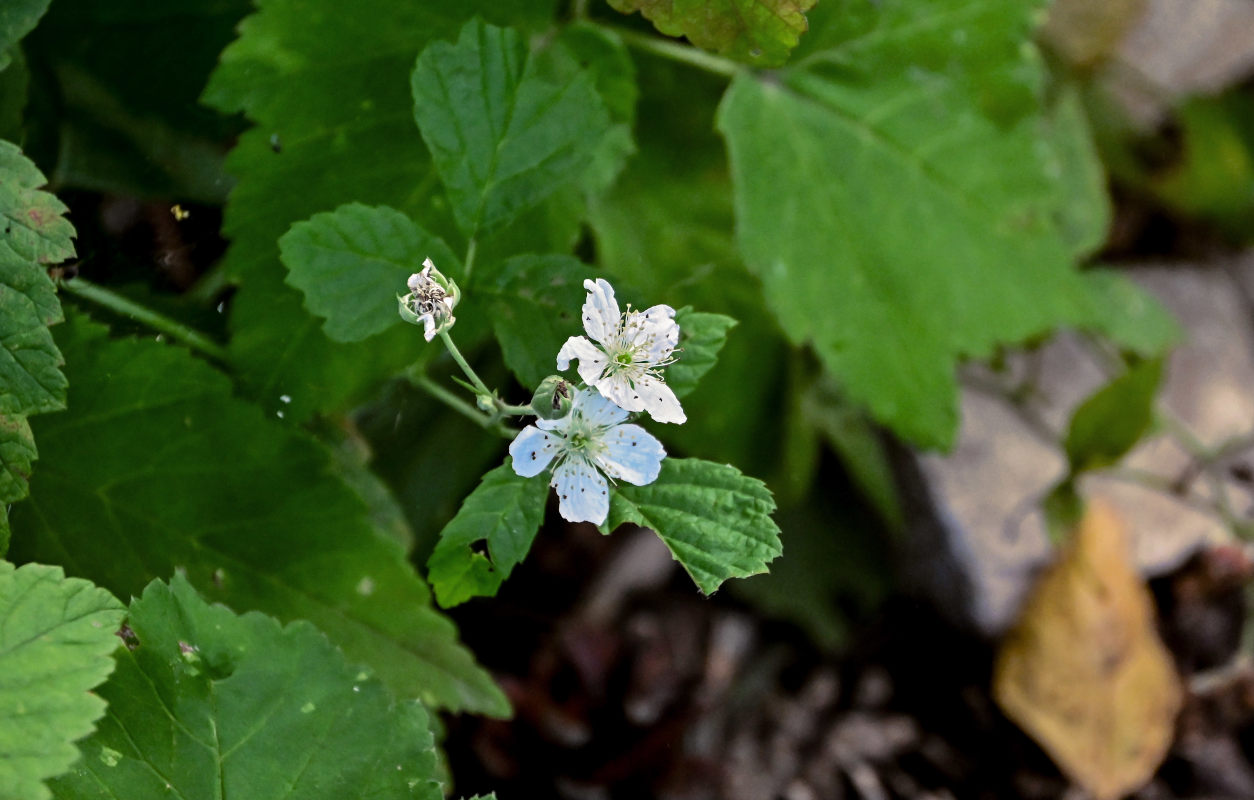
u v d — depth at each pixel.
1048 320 0.48
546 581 0.55
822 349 0.44
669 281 0.46
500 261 0.36
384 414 0.45
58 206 0.35
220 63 0.38
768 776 0.54
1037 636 0.55
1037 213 0.47
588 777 0.50
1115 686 0.54
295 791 0.35
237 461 0.38
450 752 0.50
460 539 0.33
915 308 0.46
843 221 0.45
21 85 0.39
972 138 0.46
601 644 0.52
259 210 0.39
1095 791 0.53
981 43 0.45
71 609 0.33
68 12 0.41
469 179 0.36
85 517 0.38
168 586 0.35
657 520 0.34
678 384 0.35
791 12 0.36
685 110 0.46
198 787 0.34
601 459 0.33
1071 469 0.53
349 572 0.39
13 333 0.34
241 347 0.38
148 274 0.40
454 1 0.39
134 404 0.38
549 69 0.40
